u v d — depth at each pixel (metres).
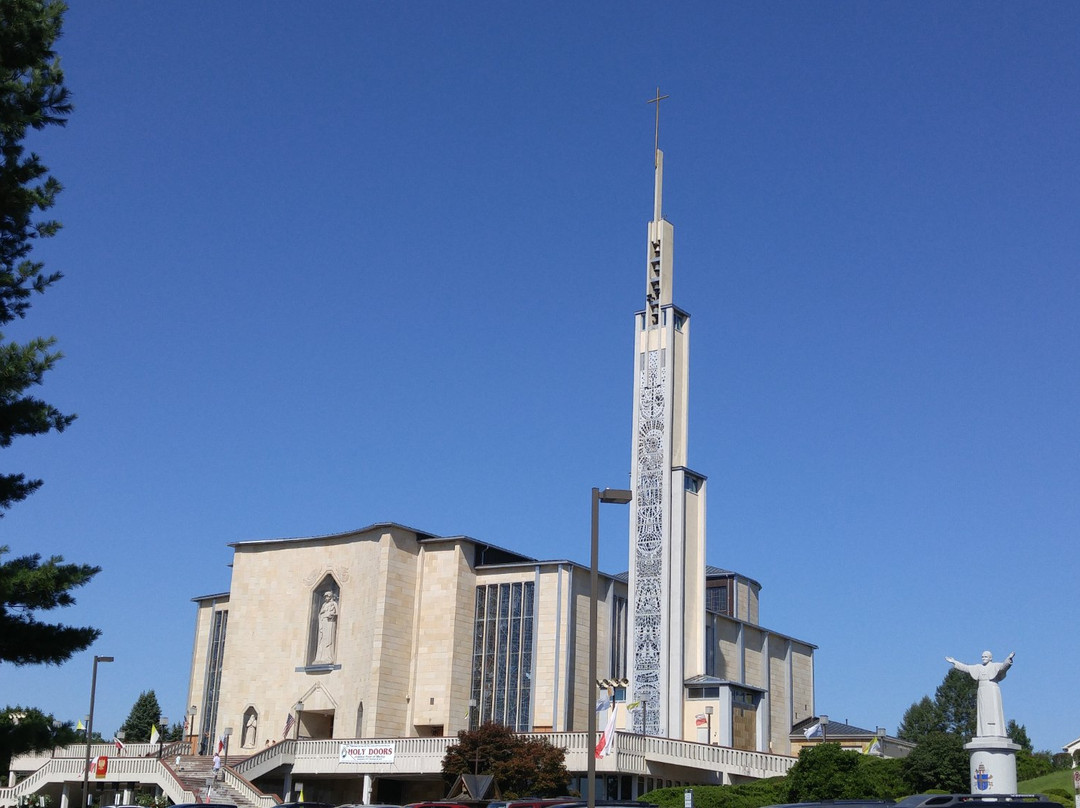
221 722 104.31
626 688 87.44
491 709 95.62
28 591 35.00
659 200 96.88
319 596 104.25
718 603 124.75
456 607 97.56
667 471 89.56
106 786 88.94
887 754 108.75
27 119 38.03
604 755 74.56
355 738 87.19
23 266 38.28
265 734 101.94
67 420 37.62
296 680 102.06
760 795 70.38
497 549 102.88
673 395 91.94
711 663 107.81
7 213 38.25
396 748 84.56
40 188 38.97
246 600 107.19
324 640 101.94
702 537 91.62
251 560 108.19
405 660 97.44
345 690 98.25
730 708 85.94
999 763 52.56
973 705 136.62
